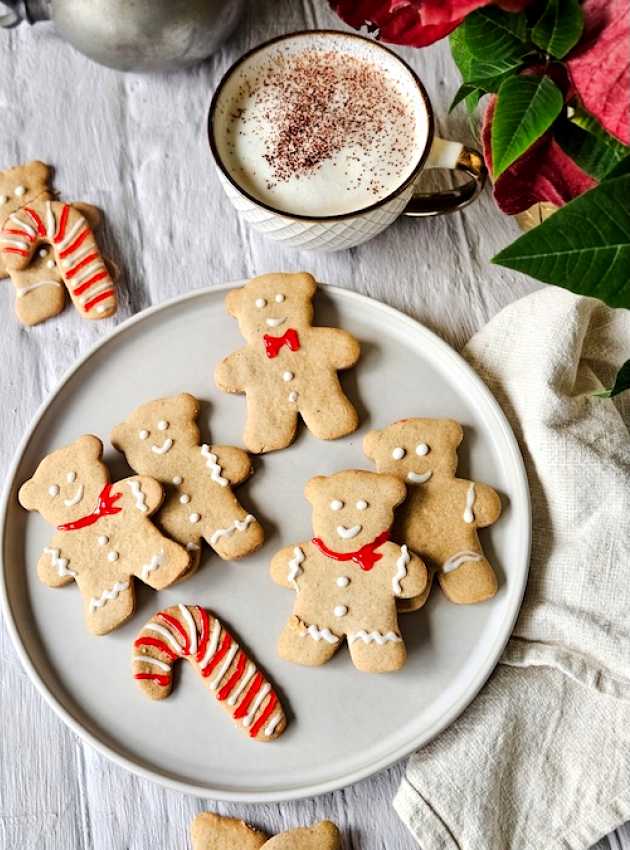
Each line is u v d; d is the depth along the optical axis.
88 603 0.44
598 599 0.44
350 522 0.44
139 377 0.49
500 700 0.43
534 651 0.44
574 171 0.36
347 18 0.31
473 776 0.42
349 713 0.43
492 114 0.37
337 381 0.47
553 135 0.36
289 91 0.49
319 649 0.43
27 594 0.46
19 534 0.47
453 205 0.50
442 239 0.52
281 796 0.41
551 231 0.28
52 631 0.45
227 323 0.50
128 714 0.44
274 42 0.49
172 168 0.54
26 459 0.48
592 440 0.46
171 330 0.50
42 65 0.56
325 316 0.49
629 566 0.44
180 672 0.44
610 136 0.34
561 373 0.47
